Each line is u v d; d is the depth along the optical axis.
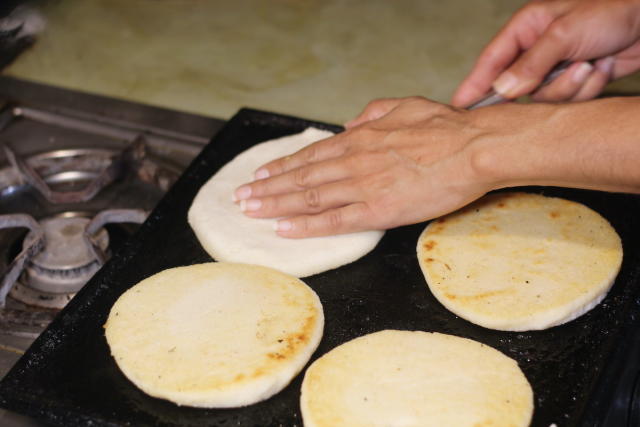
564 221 0.91
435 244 0.89
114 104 1.07
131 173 1.00
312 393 0.80
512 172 0.83
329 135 0.99
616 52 0.97
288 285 0.86
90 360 0.83
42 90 1.09
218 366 0.81
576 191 0.94
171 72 1.17
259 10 1.29
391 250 0.90
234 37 1.23
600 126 0.81
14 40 1.08
